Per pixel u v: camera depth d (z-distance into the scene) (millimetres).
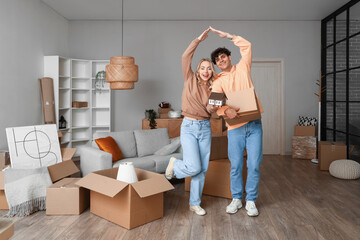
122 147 3877
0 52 4031
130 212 2443
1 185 2771
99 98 6172
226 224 2598
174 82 6355
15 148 3148
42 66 5242
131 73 4355
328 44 5953
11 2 4281
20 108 4551
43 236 2314
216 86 2730
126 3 5324
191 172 2717
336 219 2729
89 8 5598
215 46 6309
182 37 6328
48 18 5465
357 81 4793
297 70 6309
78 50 6359
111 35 6359
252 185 2848
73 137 5969
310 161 5648
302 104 6324
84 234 2359
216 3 5312
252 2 5250
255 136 2793
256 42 6301
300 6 5422
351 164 4266
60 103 5598
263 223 2629
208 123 2783
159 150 4055
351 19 5020
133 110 6410
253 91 2521
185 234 2387
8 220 1510
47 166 3074
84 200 2887
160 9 5645
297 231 2467
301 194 3518
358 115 4730
